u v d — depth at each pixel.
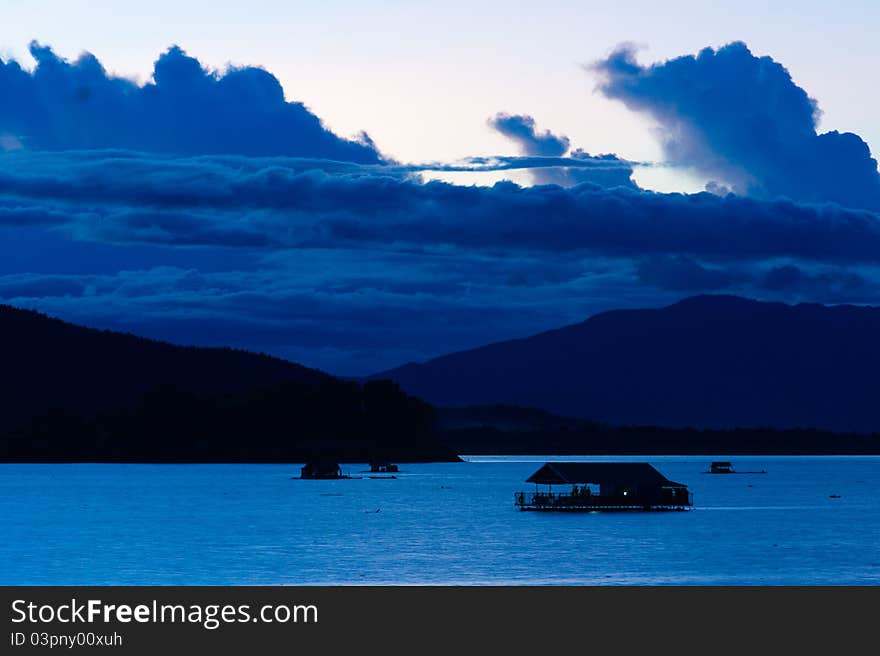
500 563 125.19
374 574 116.75
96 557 132.12
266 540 152.88
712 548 139.25
